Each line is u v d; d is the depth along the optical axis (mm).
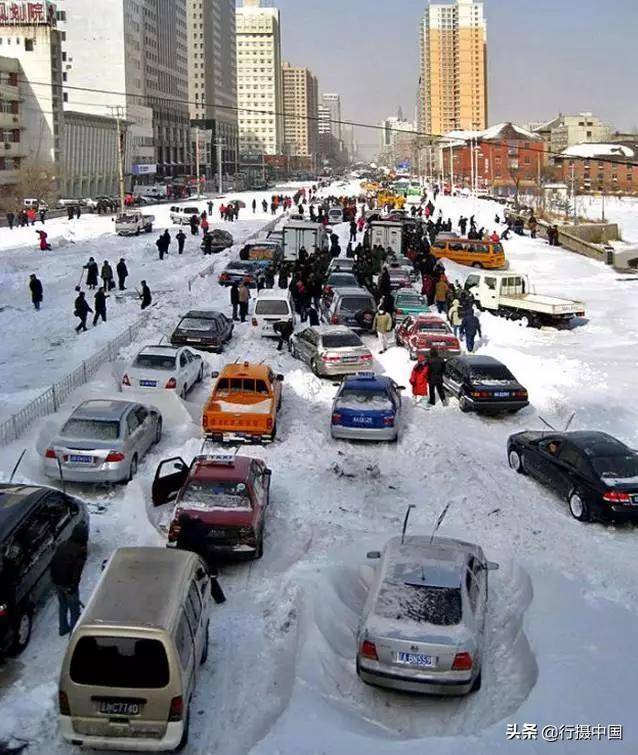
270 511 15289
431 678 9445
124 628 8578
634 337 31375
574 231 65688
